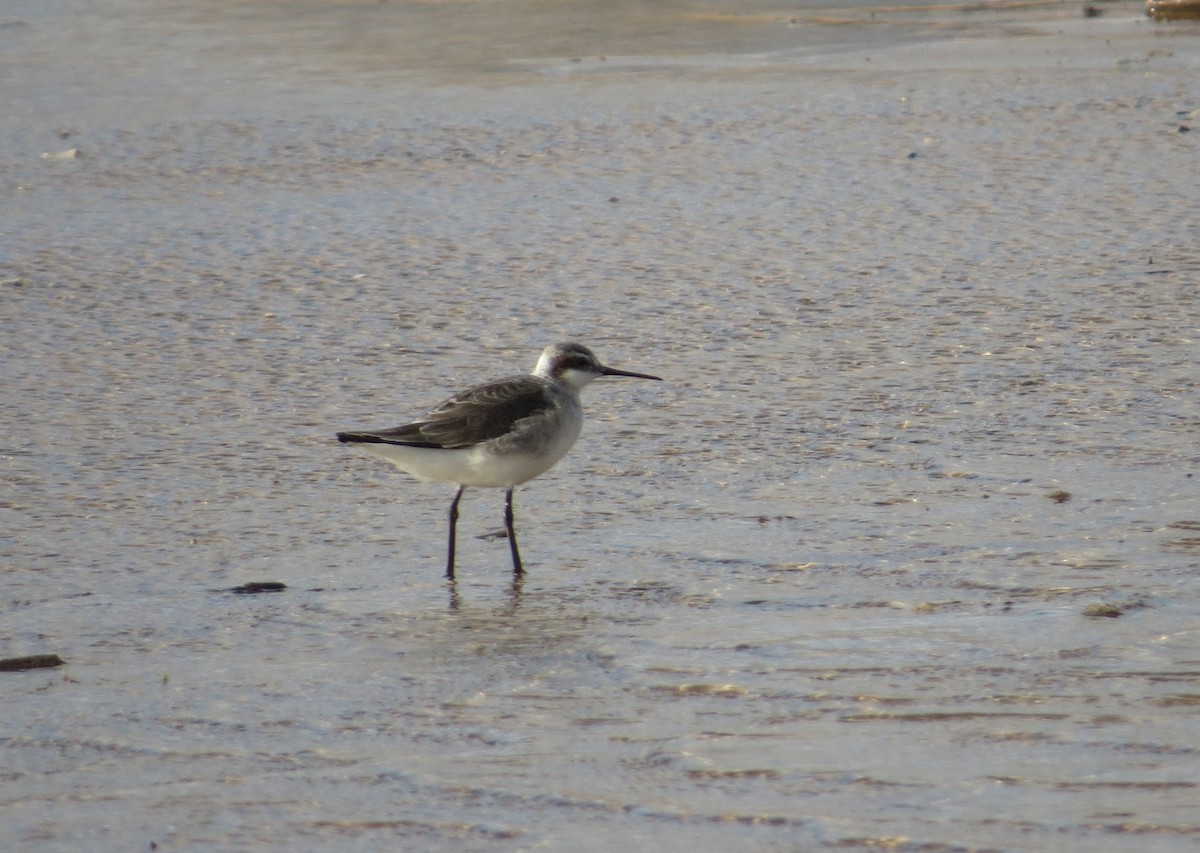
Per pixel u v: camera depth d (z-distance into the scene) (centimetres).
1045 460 1375
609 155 2652
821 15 3975
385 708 948
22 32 3972
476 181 2531
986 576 1126
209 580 1202
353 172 2609
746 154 2625
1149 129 2633
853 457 1414
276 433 1546
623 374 1293
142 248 2234
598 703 941
